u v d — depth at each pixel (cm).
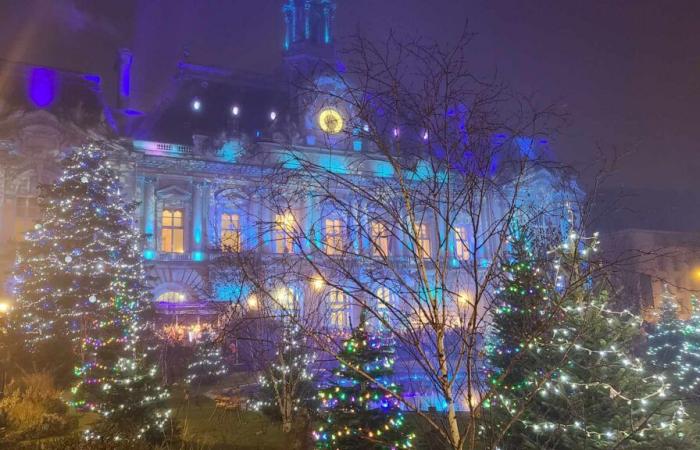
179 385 2406
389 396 1176
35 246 3098
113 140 4791
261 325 1541
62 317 2783
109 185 3509
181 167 5172
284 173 859
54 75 4903
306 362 1727
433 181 777
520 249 1064
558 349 1077
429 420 775
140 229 4928
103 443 1362
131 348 1781
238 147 5359
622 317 1300
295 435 1500
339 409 1210
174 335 3061
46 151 4497
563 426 1032
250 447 1512
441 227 4497
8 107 4462
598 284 1105
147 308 3356
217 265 3681
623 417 1073
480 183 812
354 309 3656
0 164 4356
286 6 6306
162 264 4922
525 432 1138
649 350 1992
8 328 2828
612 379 1092
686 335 2180
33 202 4431
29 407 1688
